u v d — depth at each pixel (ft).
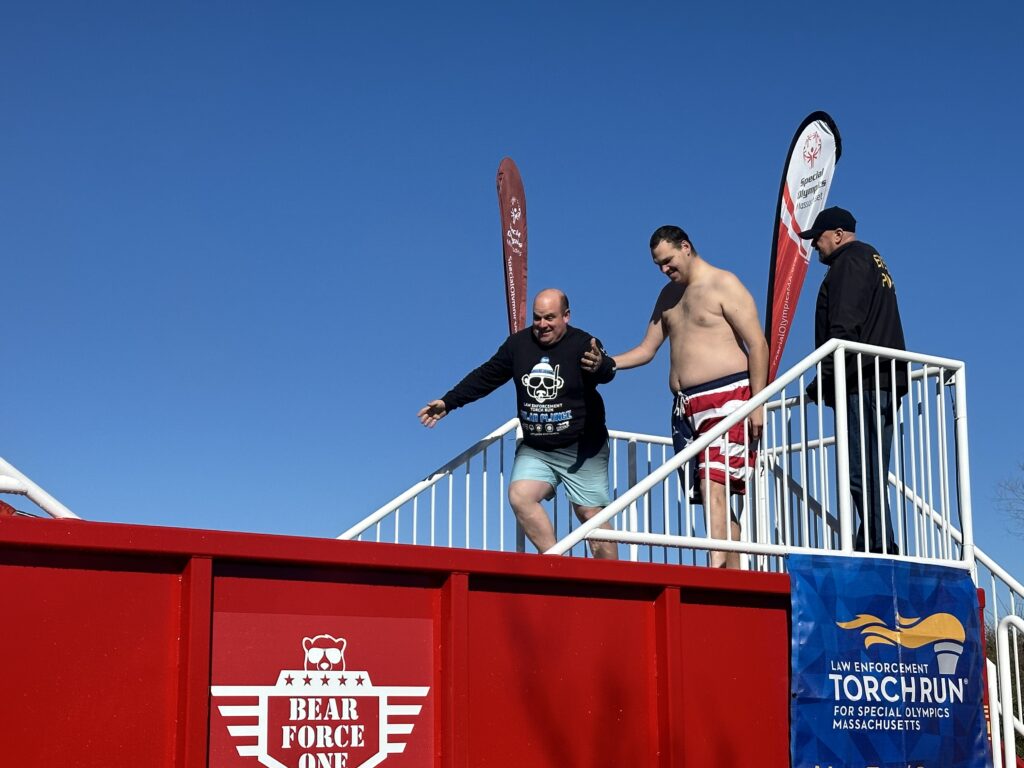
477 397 21.02
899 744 17.61
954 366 20.34
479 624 14.23
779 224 22.93
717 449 19.62
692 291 20.51
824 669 17.01
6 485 14.48
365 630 13.58
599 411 20.56
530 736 14.35
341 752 13.20
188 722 12.21
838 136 24.12
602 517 16.43
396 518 21.31
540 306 20.15
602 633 15.24
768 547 17.34
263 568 13.10
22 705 11.66
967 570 19.39
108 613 12.21
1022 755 22.66
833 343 19.13
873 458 20.01
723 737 15.97
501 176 24.72
